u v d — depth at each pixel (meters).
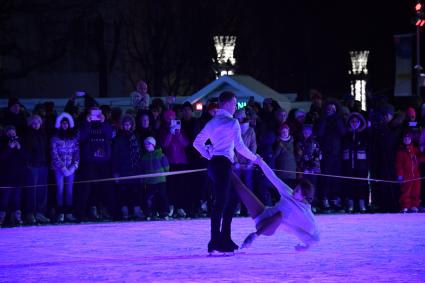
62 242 15.54
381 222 18.95
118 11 52.19
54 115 21.12
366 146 22.34
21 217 20.45
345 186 22.42
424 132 22.44
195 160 21.38
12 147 19.73
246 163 20.98
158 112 21.58
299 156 21.89
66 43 47.81
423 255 13.31
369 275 11.30
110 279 11.14
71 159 20.22
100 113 20.59
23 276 11.51
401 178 22.19
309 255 13.33
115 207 20.89
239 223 18.92
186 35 54.41
